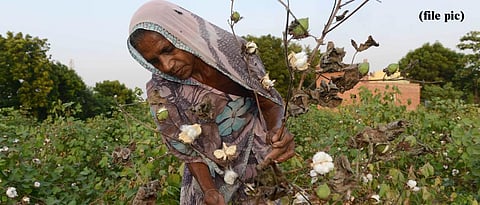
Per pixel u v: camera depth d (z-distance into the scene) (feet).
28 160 16.07
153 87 7.02
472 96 94.58
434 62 103.65
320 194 5.08
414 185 8.41
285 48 4.80
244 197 7.50
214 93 7.07
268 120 7.41
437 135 17.72
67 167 16.24
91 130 23.00
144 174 11.51
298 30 4.73
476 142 13.37
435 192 10.80
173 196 10.86
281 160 5.73
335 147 14.71
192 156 6.73
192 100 6.86
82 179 15.53
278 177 5.57
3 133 19.17
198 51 6.45
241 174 7.37
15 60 85.30
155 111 6.86
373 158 5.65
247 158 7.42
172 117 6.77
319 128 25.09
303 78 4.98
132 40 6.33
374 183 8.69
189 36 6.41
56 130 21.09
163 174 11.35
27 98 84.99
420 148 6.15
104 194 13.44
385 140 5.38
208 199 6.74
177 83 6.87
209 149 6.81
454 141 14.03
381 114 22.80
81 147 19.77
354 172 5.73
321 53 5.13
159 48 6.29
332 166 5.08
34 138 19.24
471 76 99.71
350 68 4.89
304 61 4.82
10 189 13.20
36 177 14.76
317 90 4.99
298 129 23.79
